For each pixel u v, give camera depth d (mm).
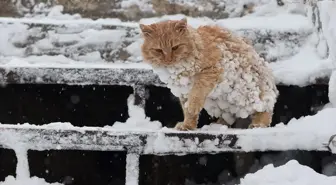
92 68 2295
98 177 2438
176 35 2027
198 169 2410
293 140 2002
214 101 2141
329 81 2225
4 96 2418
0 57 2418
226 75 2080
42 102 2438
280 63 2391
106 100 2439
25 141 2014
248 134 2004
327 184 1749
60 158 2426
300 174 1791
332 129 2006
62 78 2299
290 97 2385
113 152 2438
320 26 2408
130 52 2436
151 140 2010
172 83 2082
